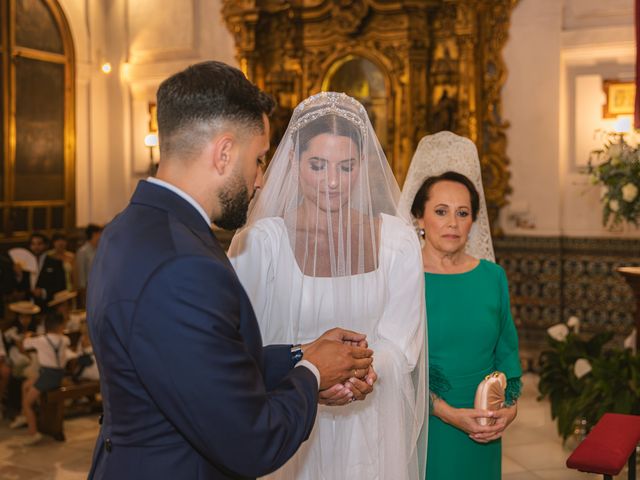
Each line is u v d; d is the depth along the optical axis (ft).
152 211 5.95
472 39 31.27
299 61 35.40
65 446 21.25
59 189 38.14
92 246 33.17
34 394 21.44
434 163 11.37
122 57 40.06
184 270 5.52
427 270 10.59
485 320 10.29
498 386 9.81
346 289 8.33
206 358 5.41
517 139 31.45
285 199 8.56
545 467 18.63
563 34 30.53
